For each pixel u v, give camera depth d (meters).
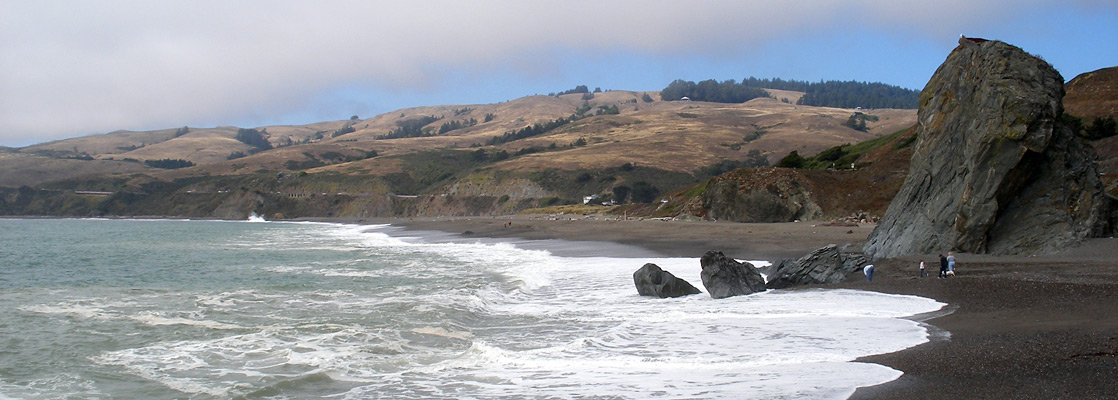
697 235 42.81
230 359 12.44
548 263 30.30
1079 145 24.91
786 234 39.75
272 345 13.55
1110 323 11.90
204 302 19.48
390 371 11.34
